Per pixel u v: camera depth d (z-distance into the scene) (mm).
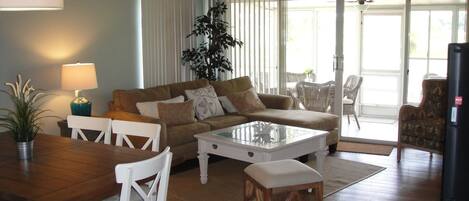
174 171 5281
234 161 5695
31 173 2570
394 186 4758
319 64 8930
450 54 2982
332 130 6094
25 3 2840
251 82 7148
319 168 4898
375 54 9070
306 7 8305
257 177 3688
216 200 4379
